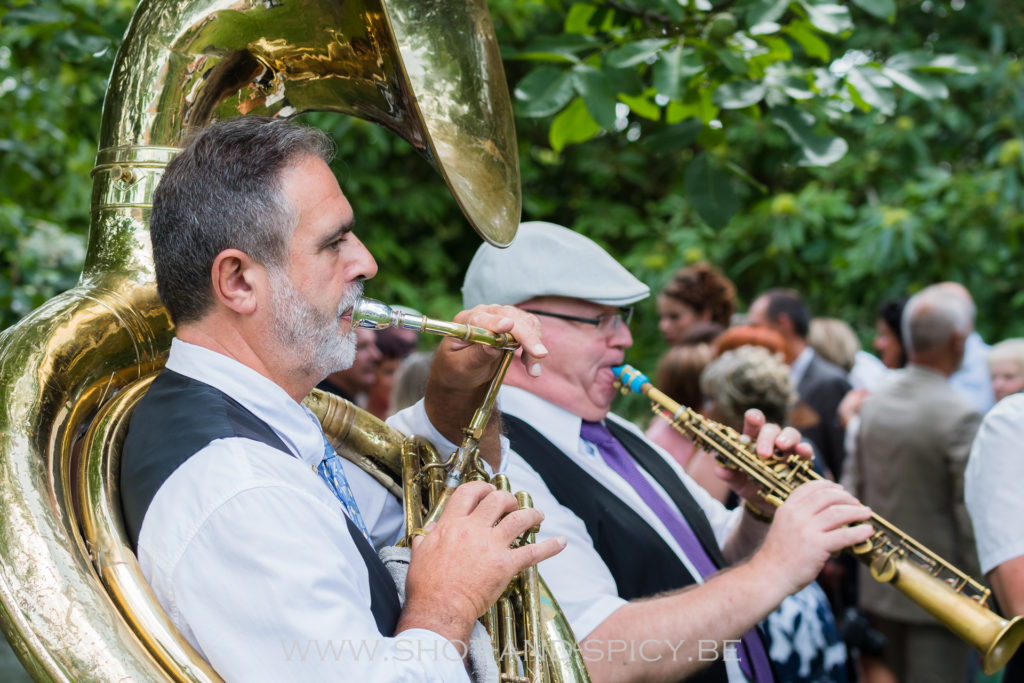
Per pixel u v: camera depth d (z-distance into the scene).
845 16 2.11
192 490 1.14
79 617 1.05
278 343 1.28
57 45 2.45
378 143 5.74
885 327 4.59
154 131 1.46
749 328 3.34
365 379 3.58
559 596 1.70
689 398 3.29
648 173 7.25
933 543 3.40
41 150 4.07
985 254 5.77
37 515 1.10
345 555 1.20
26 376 1.22
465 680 1.16
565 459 1.88
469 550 1.24
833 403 4.24
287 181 1.25
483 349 1.51
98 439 1.26
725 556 2.19
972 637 1.69
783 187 6.91
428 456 1.59
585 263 1.94
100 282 1.40
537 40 2.29
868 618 3.61
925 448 3.41
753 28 2.09
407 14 1.53
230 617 1.08
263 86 1.54
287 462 1.21
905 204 5.83
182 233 1.26
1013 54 6.23
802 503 1.76
